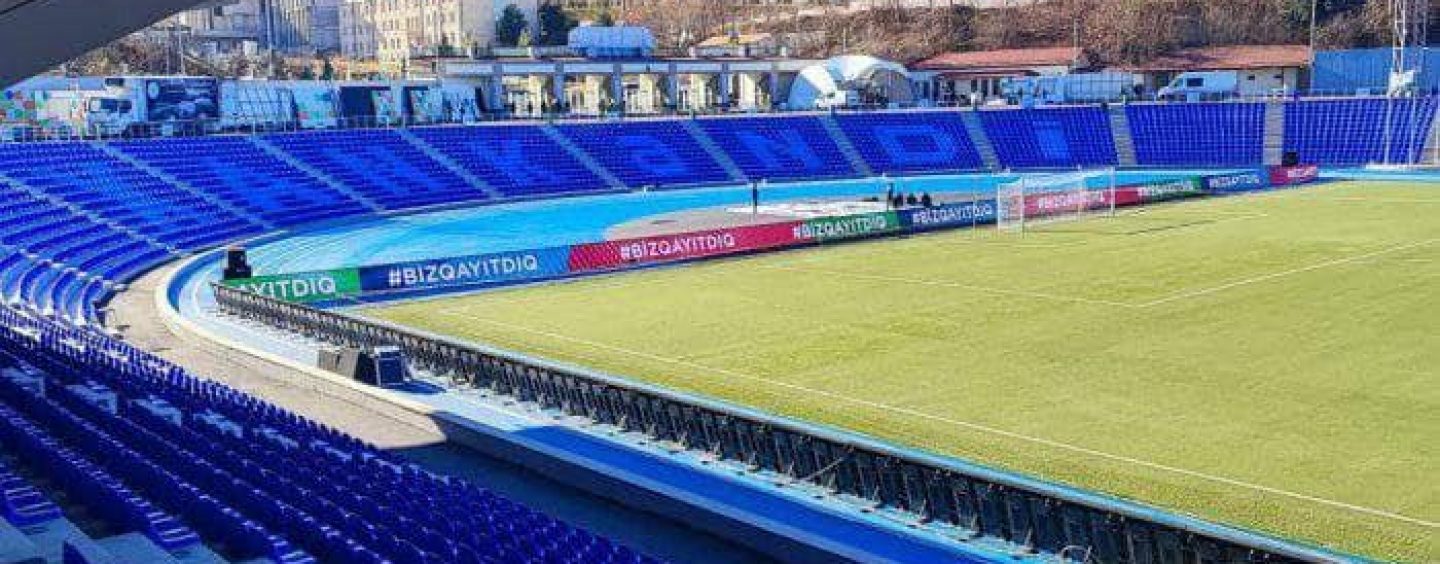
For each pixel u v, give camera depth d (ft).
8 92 276.62
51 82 304.09
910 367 130.52
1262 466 94.38
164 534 59.62
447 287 193.26
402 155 318.04
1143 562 71.36
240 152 285.02
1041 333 145.07
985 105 412.36
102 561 53.67
